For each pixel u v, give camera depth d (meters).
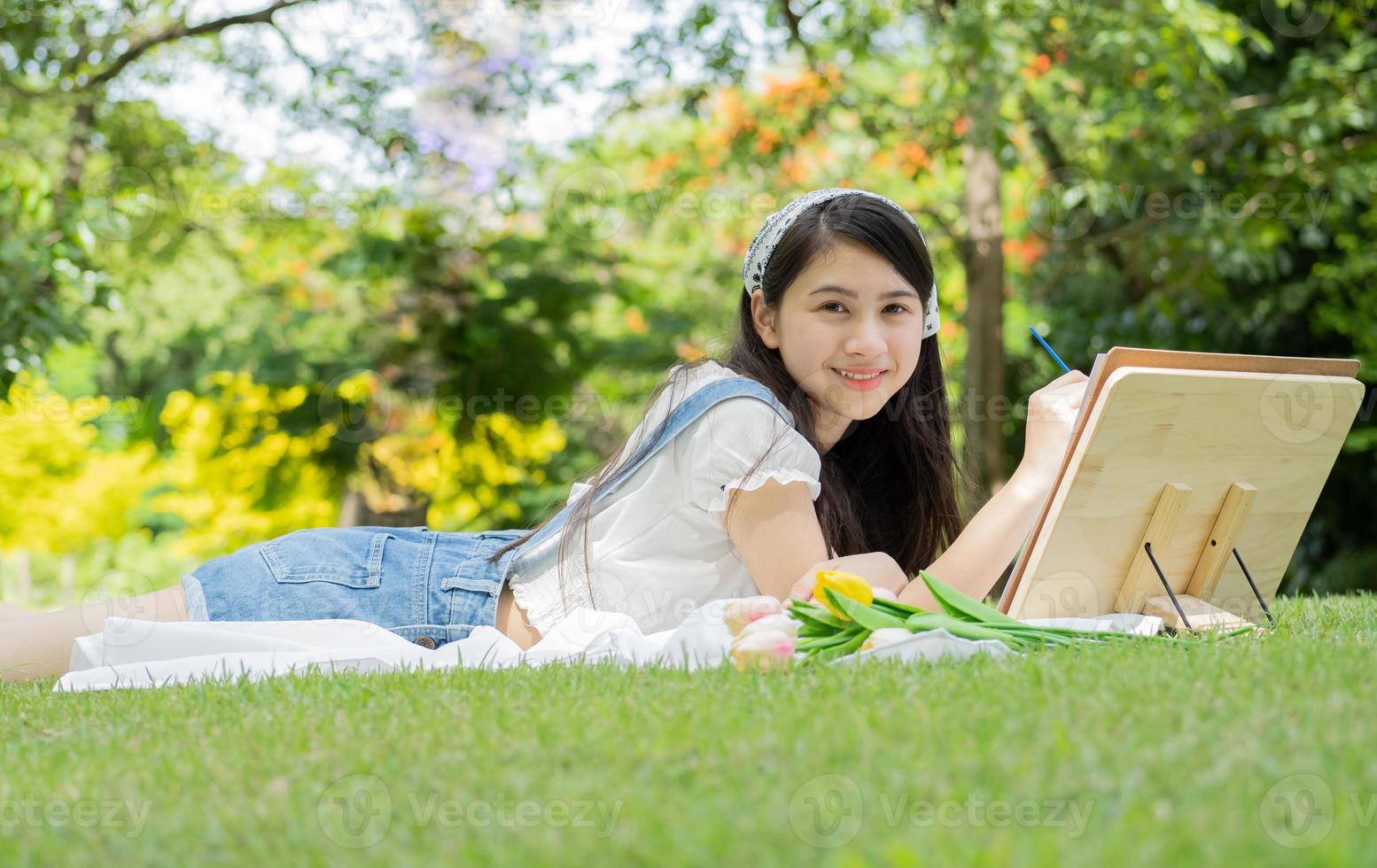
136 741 1.37
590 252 9.03
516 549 2.31
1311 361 2.07
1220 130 7.88
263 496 8.59
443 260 8.67
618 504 2.26
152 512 12.14
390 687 1.61
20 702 1.75
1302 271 8.70
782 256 2.25
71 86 8.51
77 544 12.03
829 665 1.60
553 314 8.73
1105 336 9.10
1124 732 1.14
